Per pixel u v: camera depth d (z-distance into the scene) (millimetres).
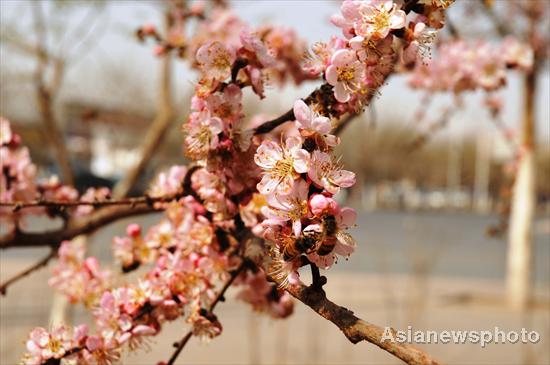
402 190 46781
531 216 10836
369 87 1690
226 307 9617
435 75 5559
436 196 48562
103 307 2049
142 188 5855
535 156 10719
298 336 8102
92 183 16938
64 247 2770
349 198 4848
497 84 5473
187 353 7012
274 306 2504
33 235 2684
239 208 1951
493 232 7562
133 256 2461
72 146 20562
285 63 3953
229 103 1834
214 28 4711
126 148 12758
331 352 7336
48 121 5086
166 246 2359
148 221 6879
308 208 1446
